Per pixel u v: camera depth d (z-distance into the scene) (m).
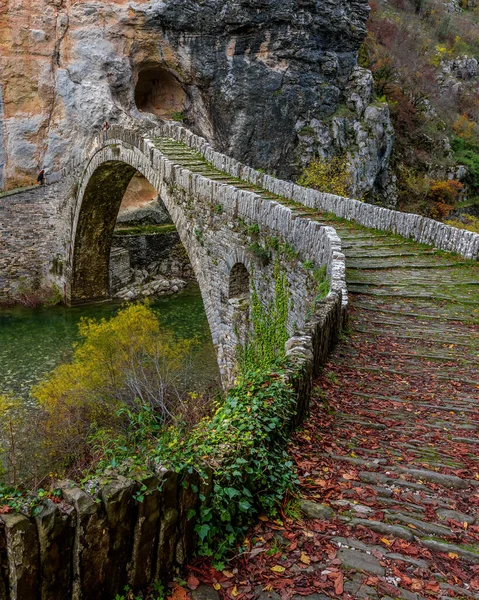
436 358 8.39
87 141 29.38
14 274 28.72
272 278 12.54
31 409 17.17
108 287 29.44
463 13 70.06
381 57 43.16
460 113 51.12
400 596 3.47
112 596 3.40
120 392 15.72
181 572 3.72
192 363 20.08
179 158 19.47
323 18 32.75
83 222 26.38
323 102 33.97
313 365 7.10
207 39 30.67
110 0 28.55
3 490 3.32
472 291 11.97
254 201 13.11
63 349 22.28
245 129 32.56
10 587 2.97
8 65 27.33
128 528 3.40
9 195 27.84
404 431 6.02
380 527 4.18
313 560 3.82
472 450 5.59
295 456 5.25
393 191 38.41
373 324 9.97
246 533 4.13
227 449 4.26
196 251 16.62
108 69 29.41
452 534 4.14
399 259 14.45
